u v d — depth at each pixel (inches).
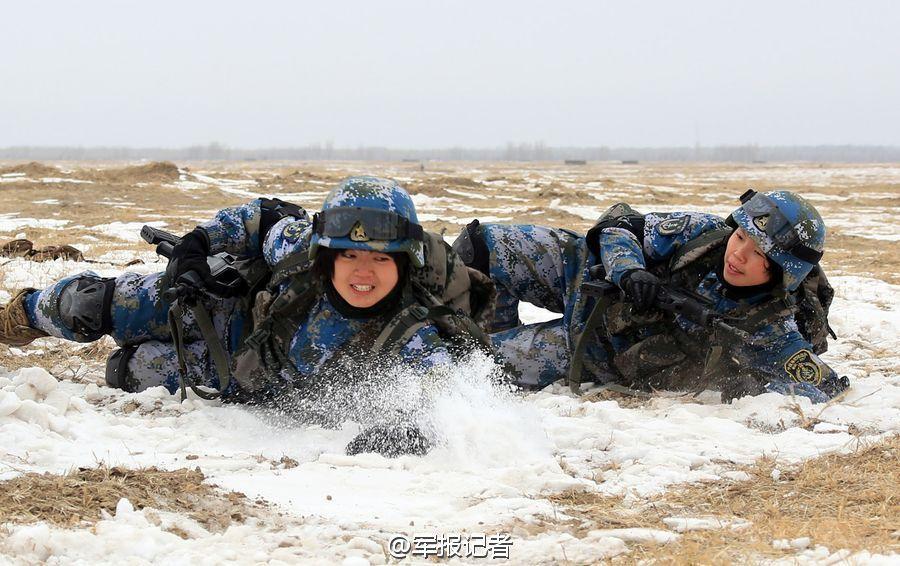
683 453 161.5
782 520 129.3
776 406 188.4
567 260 209.5
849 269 507.8
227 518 126.9
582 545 120.6
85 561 107.7
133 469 139.6
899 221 990.4
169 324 182.9
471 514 133.2
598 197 1366.9
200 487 135.8
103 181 1317.7
